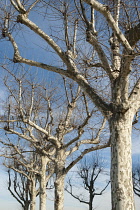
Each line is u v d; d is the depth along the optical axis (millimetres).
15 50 9180
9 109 12055
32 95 12727
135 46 8258
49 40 8383
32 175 19766
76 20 9523
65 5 9328
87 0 6777
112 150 7199
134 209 6637
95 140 12492
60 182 11805
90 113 11250
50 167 17875
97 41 7758
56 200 11586
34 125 12117
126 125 7266
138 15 8648
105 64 8016
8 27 9750
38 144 13102
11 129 12773
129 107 7367
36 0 8523
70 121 13602
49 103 13016
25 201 25266
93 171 27219
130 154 7082
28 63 8969
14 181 26312
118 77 7672
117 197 6672
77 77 8312
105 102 7820
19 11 8328
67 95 13234
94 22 8961
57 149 12266
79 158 11570
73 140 11805
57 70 8594
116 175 6859
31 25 8305
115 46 8539
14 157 15125
